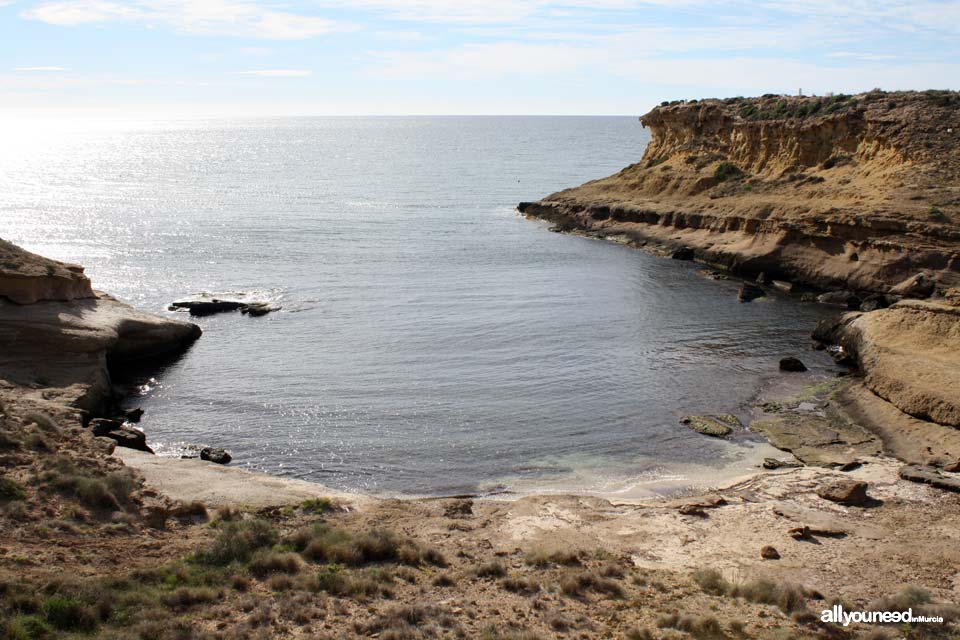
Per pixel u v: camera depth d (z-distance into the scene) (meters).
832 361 39.97
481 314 48.69
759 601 17.33
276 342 42.78
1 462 21.44
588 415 32.72
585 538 21.12
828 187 65.44
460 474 27.41
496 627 15.38
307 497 23.19
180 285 55.84
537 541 20.80
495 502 24.08
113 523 19.38
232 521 20.56
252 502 22.25
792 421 31.78
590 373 37.94
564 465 28.16
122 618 14.47
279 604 15.65
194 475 24.11
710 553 20.23
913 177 59.69
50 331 34.97
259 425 31.59
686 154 86.69
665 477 27.08
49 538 17.88
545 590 17.42
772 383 36.72
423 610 15.84
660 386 36.25
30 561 16.36
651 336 44.56
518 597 17.05
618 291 55.91
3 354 33.56
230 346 42.12
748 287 54.66
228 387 35.94
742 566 19.39
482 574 18.22
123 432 28.23
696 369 38.72
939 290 48.38
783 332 45.66
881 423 30.77
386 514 22.47
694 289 56.97
